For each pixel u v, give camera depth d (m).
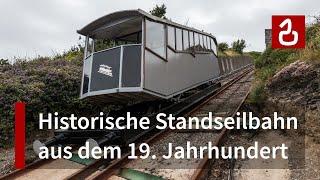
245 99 14.95
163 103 13.58
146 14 11.54
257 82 16.34
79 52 22.88
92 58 12.02
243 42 56.41
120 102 13.09
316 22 15.16
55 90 14.51
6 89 12.98
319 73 10.80
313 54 11.80
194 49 15.98
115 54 11.46
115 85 11.24
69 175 8.72
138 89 10.97
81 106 15.27
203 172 7.81
